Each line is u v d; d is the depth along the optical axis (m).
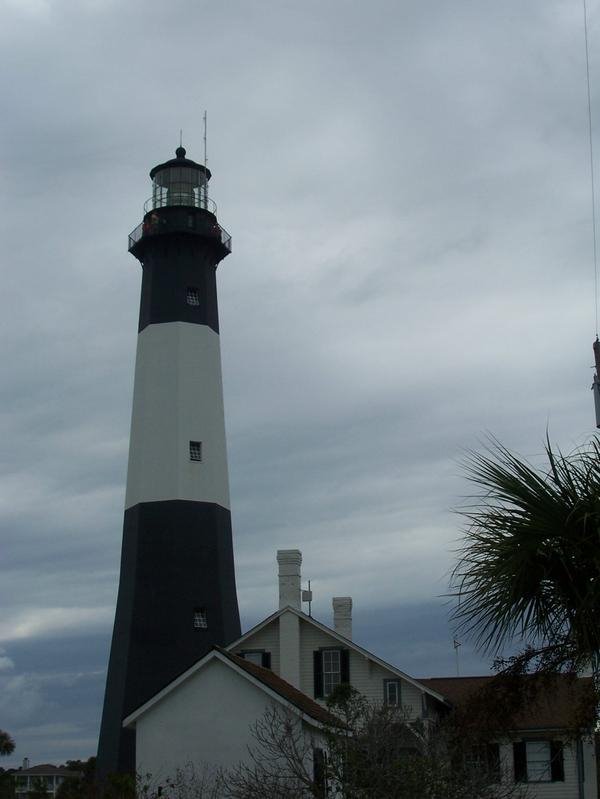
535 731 33.28
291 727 25.53
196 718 33.12
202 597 49.50
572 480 9.92
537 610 10.32
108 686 49.06
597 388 11.66
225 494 52.72
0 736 81.00
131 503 51.66
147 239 54.59
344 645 40.16
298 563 42.94
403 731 21.02
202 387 52.91
